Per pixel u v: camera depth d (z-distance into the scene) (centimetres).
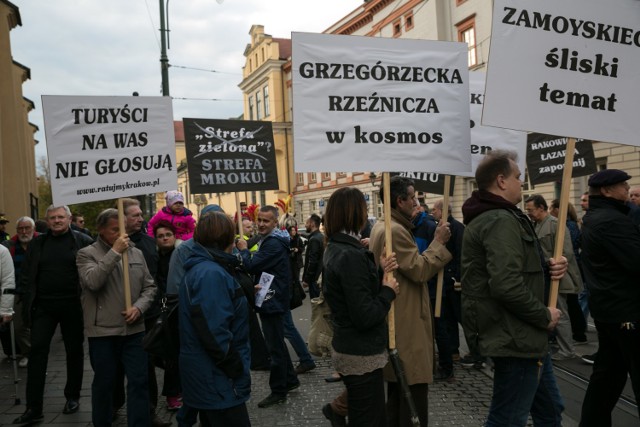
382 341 305
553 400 360
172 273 409
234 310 310
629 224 346
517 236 291
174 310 331
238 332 311
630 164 1631
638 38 335
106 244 434
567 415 446
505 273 282
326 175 3938
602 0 329
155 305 468
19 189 1686
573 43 325
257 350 367
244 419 306
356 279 292
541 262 317
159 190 468
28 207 1950
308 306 1074
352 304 291
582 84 326
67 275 490
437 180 592
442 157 374
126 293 413
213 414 301
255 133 697
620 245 340
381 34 3153
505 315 295
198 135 674
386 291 307
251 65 4822
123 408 524
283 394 506
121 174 454
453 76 376
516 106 316
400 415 341
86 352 746
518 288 280
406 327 339
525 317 285
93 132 445
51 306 486
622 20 332
